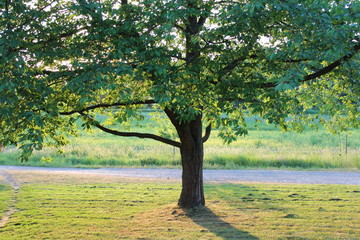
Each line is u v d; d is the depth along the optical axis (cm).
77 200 1220
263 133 4103
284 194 1299
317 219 980
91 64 684
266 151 2570
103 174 1808
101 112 1152
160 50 696
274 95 713
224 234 859
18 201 1201
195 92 779
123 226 934
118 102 930
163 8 716
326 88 1099
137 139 3606
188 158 1078
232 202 1170
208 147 2684
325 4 641
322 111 1099
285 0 666
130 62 741
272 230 887
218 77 837
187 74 759
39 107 664
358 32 646
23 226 934
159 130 1956
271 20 710
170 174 1838
